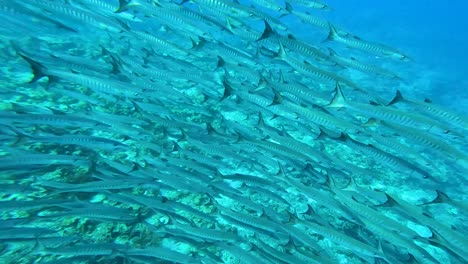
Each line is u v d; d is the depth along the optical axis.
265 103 2.24
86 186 1.67
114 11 2.64
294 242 1.86
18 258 1.54
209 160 2.23
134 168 1.89
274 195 2.15
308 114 2.06
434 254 2.49
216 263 1.73
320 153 2.14
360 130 2.04
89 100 2.33
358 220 1.72
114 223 1.86
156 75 2.67
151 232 1.91
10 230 1.40
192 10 2.67
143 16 2.87
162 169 2.08
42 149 2.19
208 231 1.73
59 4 2.43
